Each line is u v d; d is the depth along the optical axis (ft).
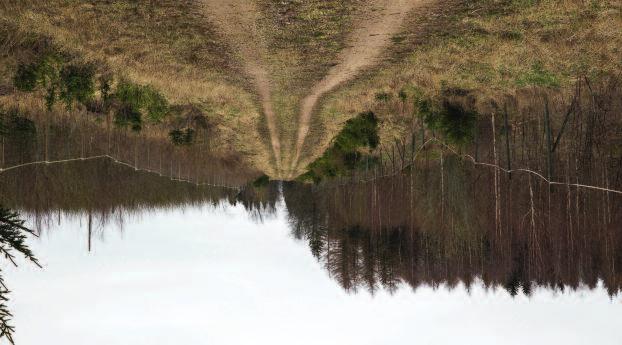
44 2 30.35
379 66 38.45
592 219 38.70
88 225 52.08
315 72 40.34
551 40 32.35
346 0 31.32
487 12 31.45
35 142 43.04
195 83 41.37
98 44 34.24
